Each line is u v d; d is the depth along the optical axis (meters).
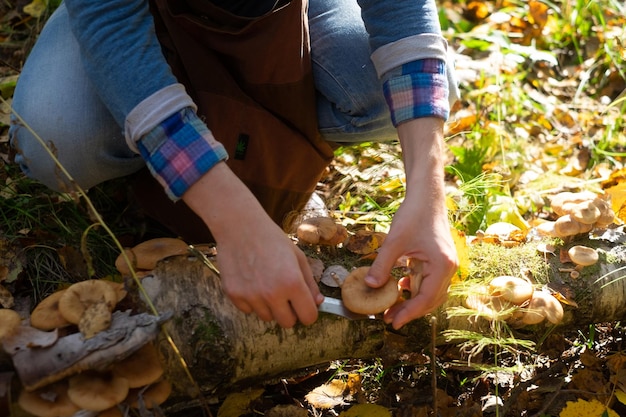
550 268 1.86
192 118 1.46
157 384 1.55
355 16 2.03
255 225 1.40
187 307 1.59
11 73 2.73
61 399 1.44
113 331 1.43
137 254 1.66
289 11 1.80
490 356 1.99
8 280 1.96
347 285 1.59
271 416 1.76
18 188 2.27
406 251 1.51
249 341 1.62
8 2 3.01
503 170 2.67
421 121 1.60
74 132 1.83
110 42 1.46
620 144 2.87
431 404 1.84
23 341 1.45
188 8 1.81
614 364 1.88
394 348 1.76
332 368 1.98
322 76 2.00
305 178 2.04
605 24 3.43
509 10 3.49
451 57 2.04
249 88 1.90
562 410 1.74
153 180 1.96
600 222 1.88
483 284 1.80
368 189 2.52
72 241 2.13
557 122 3.02
